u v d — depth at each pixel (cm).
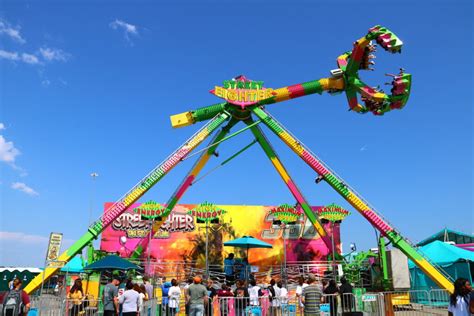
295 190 3114
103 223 2509
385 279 2612
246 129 2917
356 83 2781
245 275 2805
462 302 933
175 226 3716
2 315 1329
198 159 3089
